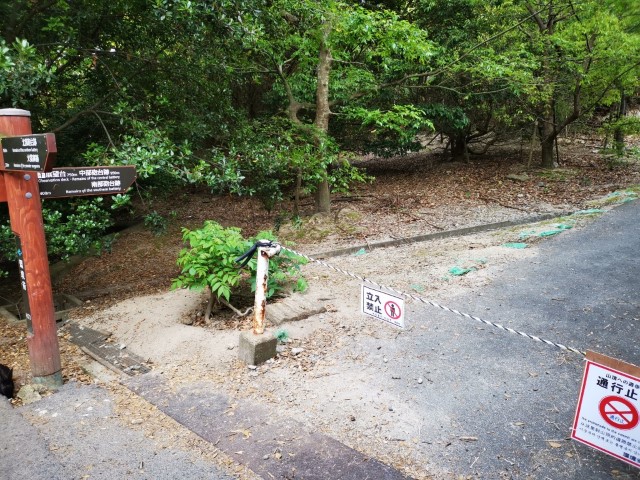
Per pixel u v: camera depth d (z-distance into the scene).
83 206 5.50
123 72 6.18
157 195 8.38
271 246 4.02
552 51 11.67
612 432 2.24
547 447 2.78
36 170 3.13
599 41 10.52
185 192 13.12
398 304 3.33
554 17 11.71
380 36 8.27
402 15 12.12
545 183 12.05
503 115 13.05
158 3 4.71
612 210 8.66
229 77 7.25
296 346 4.29
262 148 7.19
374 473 2.59
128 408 3.44
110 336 5.12
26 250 3.68
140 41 6.06
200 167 5.46
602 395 2.26
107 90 6.35
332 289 5.77
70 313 6.18
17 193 3.60
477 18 11.66
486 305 4.94
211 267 5.05
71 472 2.67
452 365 3.77
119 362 4.43
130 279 7.95
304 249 8.52
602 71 11.15
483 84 11.83
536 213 9.52
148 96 6.28
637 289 5.07
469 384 3.49
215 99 7.09
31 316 3.77
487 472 2.59
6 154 3.41
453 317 4.68
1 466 2.74
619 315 4.50
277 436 2.96
